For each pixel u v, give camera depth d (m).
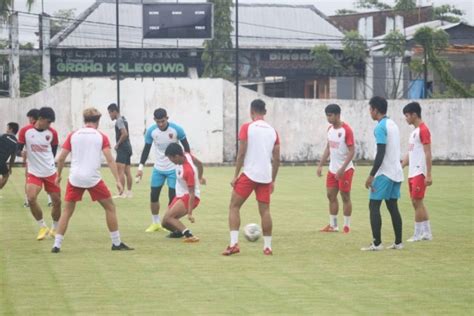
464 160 70.00
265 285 19.27
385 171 24.28
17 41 86.19
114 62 98.31
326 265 21.97
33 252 24.25
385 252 24.23
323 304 17.25
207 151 67.06
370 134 69.62
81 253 24.06
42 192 44.19
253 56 102.12
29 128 26.78
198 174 27.11
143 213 34.38
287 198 40.75
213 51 94.56
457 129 69.81
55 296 18.16
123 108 66.06
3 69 98.50
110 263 22.31
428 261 22.62
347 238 27.23
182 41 98.69
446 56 95.31
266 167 23.36
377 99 24.31
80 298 17.92
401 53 96.12
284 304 17.25
